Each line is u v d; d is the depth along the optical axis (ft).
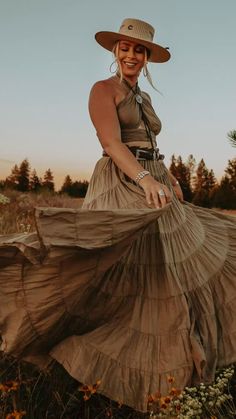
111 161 9.47
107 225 7.70
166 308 8.52
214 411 8.21
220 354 9.16
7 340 8.27
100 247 7.64
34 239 7.58
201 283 9.15
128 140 9.48
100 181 9.48
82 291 8.24
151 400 7.96
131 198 9.14
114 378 8.21
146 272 8.67
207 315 8.97
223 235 10.07
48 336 8.45
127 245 8.08
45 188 38.93
